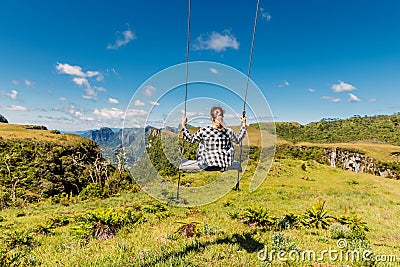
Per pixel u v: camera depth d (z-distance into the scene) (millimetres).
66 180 60281
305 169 39344
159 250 7137
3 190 48219
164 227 10148
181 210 13875
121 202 21125
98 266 6250
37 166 62844
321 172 39125
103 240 8836
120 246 7664
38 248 8359
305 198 22266
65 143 83562
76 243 8578
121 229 9742
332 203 19922
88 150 86438
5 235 10172
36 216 17422
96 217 9562
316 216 11328
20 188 51000
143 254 6766
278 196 22219
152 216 12578
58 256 7316
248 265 6188
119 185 30500
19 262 6867
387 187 33344
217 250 7059
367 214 15945
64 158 71000
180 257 6543
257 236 8625
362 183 34969
